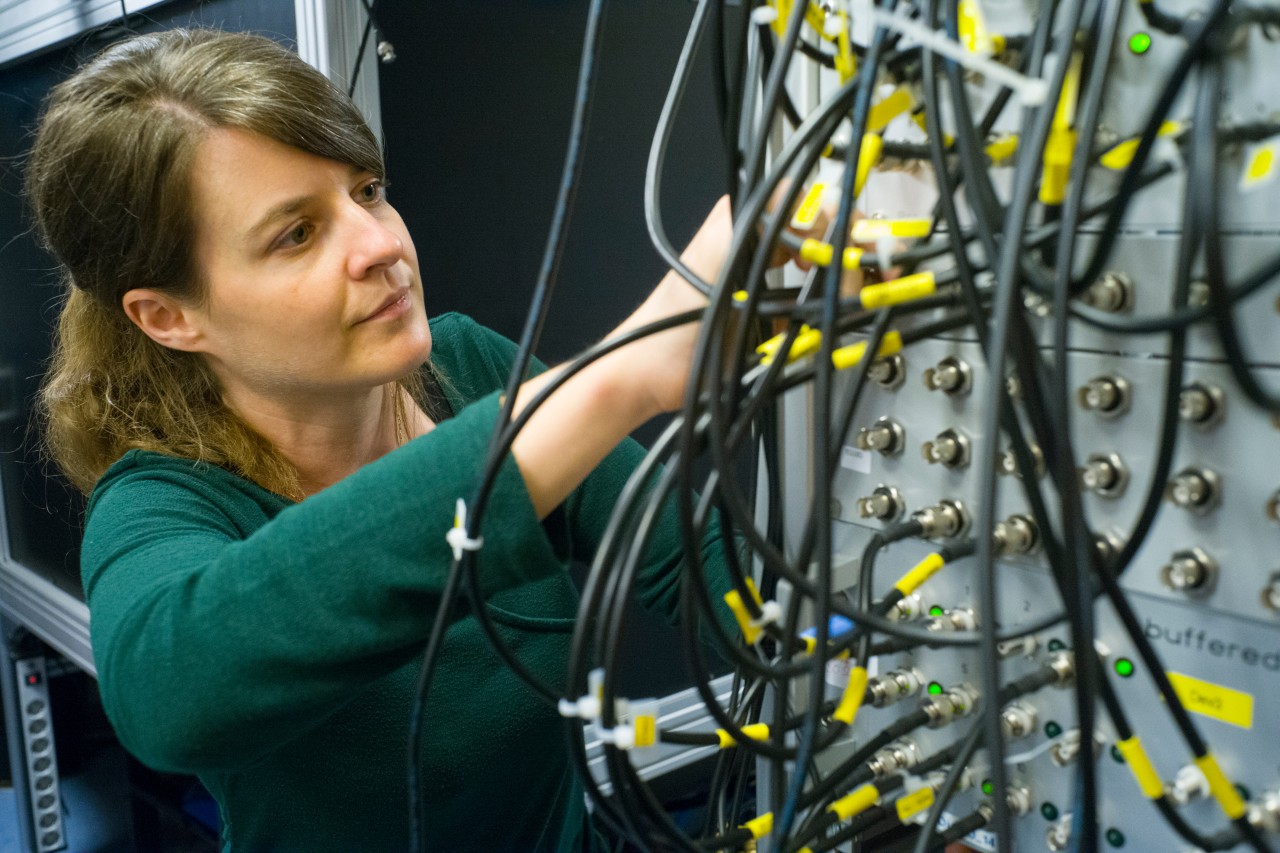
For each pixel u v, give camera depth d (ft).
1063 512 1.13
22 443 5.13
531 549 1.45
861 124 1.15
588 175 4.55
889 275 1.45
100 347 2.79
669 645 4.67
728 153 1.37
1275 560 1.35
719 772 1.87
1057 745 1.60
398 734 2.67
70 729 6.00
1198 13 1.25
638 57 4.58
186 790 5.58
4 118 5.03
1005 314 1.06
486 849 3.00
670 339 1.49
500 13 4.19
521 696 2.82
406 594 1.48
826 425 1.19
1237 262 1.31
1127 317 1.23
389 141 3.99
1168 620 1.49
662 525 2.92
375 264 2.35
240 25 3.51
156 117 2.23
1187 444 1.42
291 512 1.58
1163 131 1.29
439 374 3.23
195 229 2.30
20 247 4.89
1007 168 1.45
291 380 2.52
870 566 1.58
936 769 1.73
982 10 1.42
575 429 1.48
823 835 1.67
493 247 4.38
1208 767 1.35
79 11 4.16
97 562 2.18
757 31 1.40
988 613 1.08
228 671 1.56
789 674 1.39
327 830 2.74
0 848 6.30
